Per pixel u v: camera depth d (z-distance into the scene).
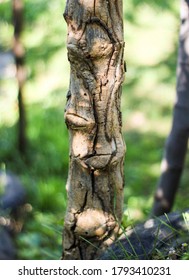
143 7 7.96
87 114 2.11
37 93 6.86
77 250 2.33
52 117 6.34
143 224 2.37
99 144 2.15
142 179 5.46
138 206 4.84
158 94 6.62
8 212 4.73
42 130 6.05
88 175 2.21
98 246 2.30
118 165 2.22
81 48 2.04
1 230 4.34
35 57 7.38
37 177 5.44
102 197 2.24
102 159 2.17
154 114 6.39
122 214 2.33
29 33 7.80
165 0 8.02
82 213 2.27
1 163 5.57
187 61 3.21
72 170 2.24
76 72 2.09
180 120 3.38
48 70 7.21
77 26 2.04
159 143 6.01
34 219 4.81
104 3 2.01
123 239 2.31
